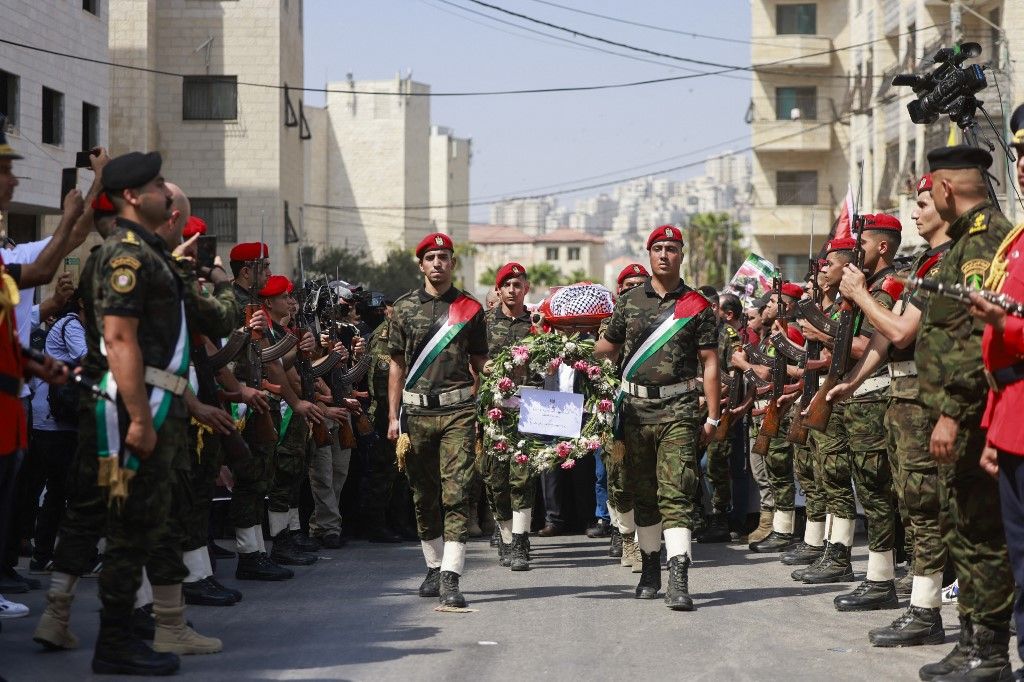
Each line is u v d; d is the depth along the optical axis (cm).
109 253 601
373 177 10256
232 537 1205
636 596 879
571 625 777
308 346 1020
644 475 862
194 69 4003
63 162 2758
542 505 1321
